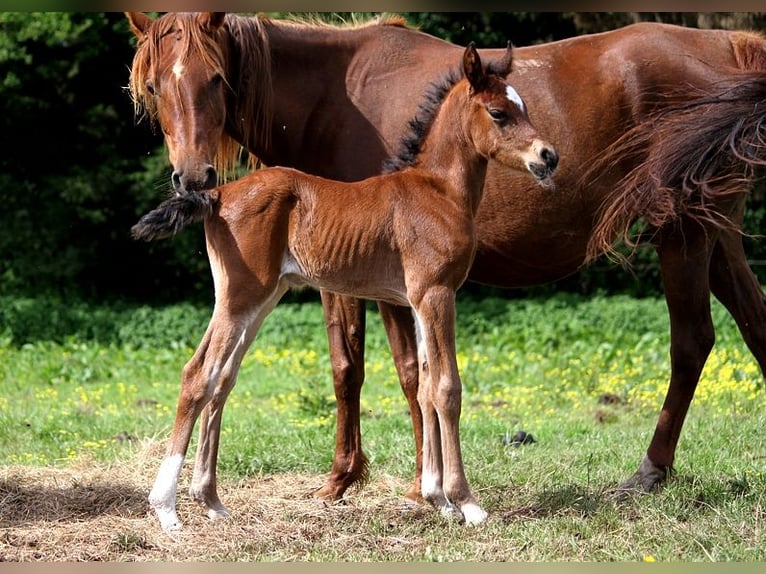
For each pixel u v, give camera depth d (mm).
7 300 22062
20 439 10883
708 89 8258
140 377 17094
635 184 7727
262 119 8508
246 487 8797
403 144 7633
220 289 7270
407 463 9297
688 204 7820
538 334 19094
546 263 8594
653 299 20359
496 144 7324
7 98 22844
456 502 7332
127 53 23625
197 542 7062
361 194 7355
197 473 7523
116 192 23719
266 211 7223
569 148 8305
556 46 8648
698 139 7594
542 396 14000
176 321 20812
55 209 23562
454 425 7297
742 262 8727
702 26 20109
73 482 8523
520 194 8273
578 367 16062
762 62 8461
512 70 7855
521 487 8453
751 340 8789
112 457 9703
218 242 7254
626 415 12352
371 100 8469
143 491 8281
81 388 15492
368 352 18422
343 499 8352
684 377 8266
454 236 7312
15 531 7281
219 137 7965
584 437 10742
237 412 12977
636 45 8414
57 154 23953
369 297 7578
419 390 7543
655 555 6605
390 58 8570
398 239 7305
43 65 22859
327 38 8664
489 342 19000
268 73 8430
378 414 12539
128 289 24672
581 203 8352
